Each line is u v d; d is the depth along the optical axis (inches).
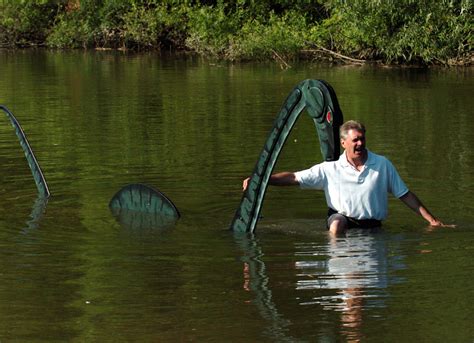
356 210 613.3
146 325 439.8
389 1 1988.2
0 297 481.7
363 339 421.7
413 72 1857.8
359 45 2074.3
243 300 473.1
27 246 580.4
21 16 2773.1
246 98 1396.4
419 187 748.6
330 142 593.6
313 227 625.6
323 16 2404.0
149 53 2477.9
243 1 2428.6
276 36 2158.0
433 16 1955.0
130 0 2625.5
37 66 2058.3
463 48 1967.3
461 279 503.2
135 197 675.4
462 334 426.0
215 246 577.6
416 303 465.4
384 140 994.1
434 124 1109.1
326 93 587.5
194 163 863.1
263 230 617.6
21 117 1205.7
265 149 608.4
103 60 2235.5
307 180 617.3
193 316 450.3
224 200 710.5
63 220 649.6
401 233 604.4
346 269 524.1
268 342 418.9
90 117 1199.6
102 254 560.7
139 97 1425.9
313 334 427.5
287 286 493.7
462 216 651.5
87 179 792.9
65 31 2687.0
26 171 834.2
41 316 453.7
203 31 2335.1
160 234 608.7
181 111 1251.2
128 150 940.6
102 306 466.3
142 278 511.5
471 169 822.5
